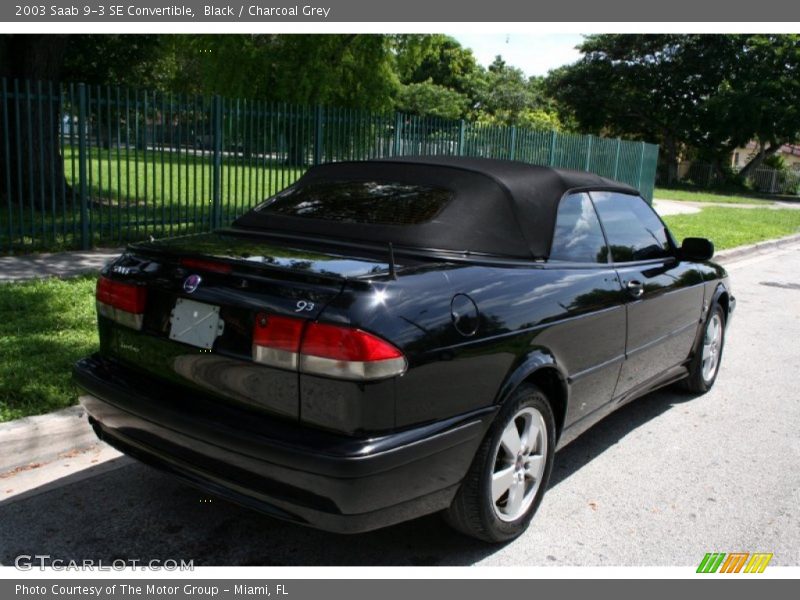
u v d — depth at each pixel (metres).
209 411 2.90
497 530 3.32
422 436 2.80
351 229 3.60
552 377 3.62
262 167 11.94
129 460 4.15
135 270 3.28
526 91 58.19
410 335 2.77
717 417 5.35
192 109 11.03
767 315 9.10
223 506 3.69
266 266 2.92
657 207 24.16
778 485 4.22
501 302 3.22
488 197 3.61
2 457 3.90
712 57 42.78
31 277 7.83
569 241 3.89
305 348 2.67
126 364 3.33
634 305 4.23
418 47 28.53
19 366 4.77
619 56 45.53
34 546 3.27
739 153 63.09
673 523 3.73
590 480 4.21
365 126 13.02
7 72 12.07
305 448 2.64
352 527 2.71
